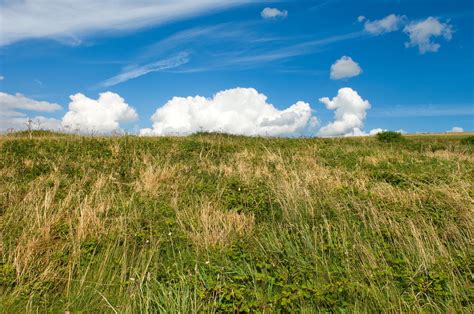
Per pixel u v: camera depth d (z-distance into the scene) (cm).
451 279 464
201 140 1431
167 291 443
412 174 920
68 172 937
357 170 994
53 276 481
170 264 529
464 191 742
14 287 460
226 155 1246
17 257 500
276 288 463
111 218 651
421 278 455
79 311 416
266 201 761
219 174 970
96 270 511
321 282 468
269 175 924
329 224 633
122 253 555
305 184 831
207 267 505
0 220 631
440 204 698
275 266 510
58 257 522
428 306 423
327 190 809
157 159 1091
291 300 425
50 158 1052
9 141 1209
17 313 420
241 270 493
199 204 747
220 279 475
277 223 663
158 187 827
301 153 1294
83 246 560
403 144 1884
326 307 426
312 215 668
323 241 573
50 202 694
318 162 1158
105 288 473
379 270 479
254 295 438
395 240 573
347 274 480
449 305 418
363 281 468
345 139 1892
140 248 578
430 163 1123
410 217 647
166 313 405
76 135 1472
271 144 1517
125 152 1167
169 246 580
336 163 1141
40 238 565
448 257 515
